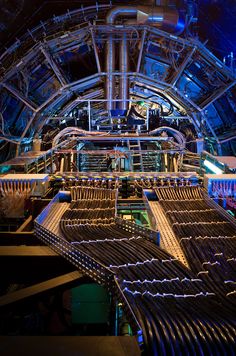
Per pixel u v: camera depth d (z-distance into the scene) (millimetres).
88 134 11789
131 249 4082
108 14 11977
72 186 6465
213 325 2613
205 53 12281
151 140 11219
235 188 6152
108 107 12555
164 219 5258
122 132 12953
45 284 3711
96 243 4258
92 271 3695
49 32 12898
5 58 12633
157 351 2383
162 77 13398
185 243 4316
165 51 12703
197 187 6336
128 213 6578
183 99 12883
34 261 4172
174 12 11969
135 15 12039
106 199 5938
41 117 13031
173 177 6742
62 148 11094
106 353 2416
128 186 6703
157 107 15445
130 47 12383
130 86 13414
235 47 15266
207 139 13188
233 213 6234
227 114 14172
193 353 2381
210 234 4582
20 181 6062
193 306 2943
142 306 2877
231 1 13758
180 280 3449
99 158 12172
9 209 6062
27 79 12320
